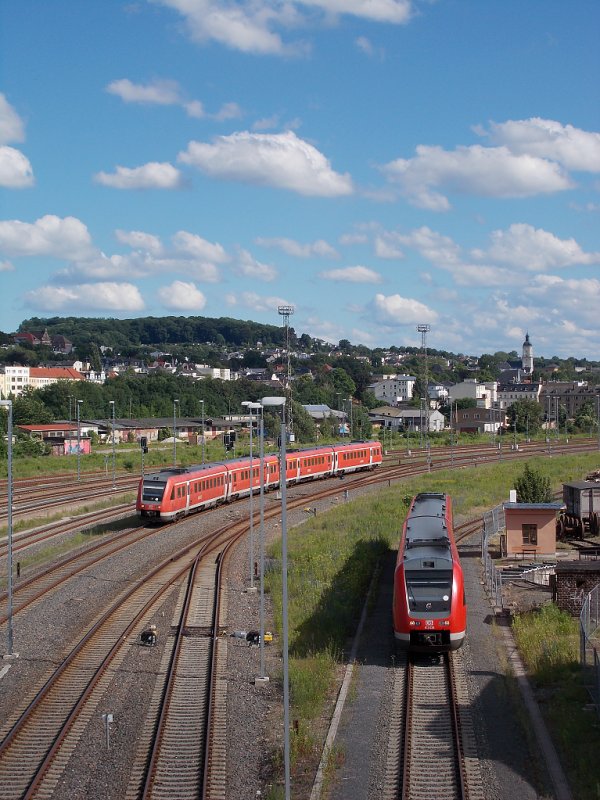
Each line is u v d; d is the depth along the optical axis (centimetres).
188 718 2381
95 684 2628
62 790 1988
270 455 7125
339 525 5325
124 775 2055
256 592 3769
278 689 2603
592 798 1867
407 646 2783
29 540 5109
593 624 3023
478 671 2688
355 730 2273
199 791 1975
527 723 2264
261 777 2058
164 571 4175
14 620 3347
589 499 4878
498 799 1905
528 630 2995
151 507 5375
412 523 3438
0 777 2047
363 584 3819
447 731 2252
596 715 2259
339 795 1945
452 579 2822
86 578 4038
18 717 2378
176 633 3161
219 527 5447
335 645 2953
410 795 1938
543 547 4297
